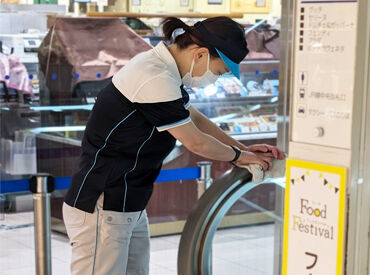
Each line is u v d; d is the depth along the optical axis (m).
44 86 3.64
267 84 4.14
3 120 3.58
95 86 3.76
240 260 4.12
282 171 2.55
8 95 3.57
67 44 3.66
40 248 3.43
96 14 3.71
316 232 1.85
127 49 3.79
